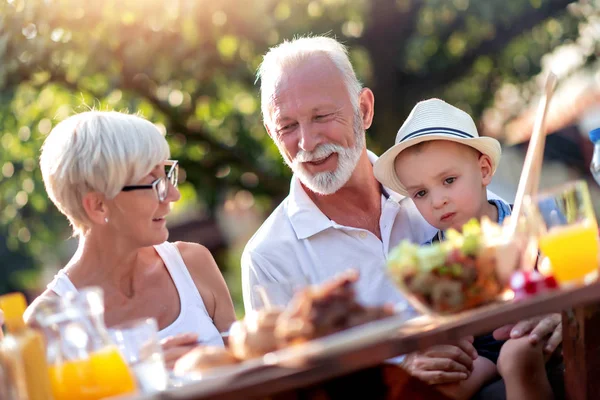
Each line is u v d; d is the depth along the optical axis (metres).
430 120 3.09
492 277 2.10
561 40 10.36
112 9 7.85
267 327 2.06
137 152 2.83
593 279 2.12
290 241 3.46
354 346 1.92
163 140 2.92
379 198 3.53
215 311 3.25
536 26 10.14
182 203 11.74
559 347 2.78
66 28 7.84
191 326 3.06
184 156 9.92
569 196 2.21
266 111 3.46
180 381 2.22
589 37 10.39
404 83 10.15
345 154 3.34
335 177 3.34
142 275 3.07
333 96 3.33
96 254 2.98
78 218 2.92
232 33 8.36
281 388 1.85
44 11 7.65
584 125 11.12
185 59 8.48
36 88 8.56
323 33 9.34
